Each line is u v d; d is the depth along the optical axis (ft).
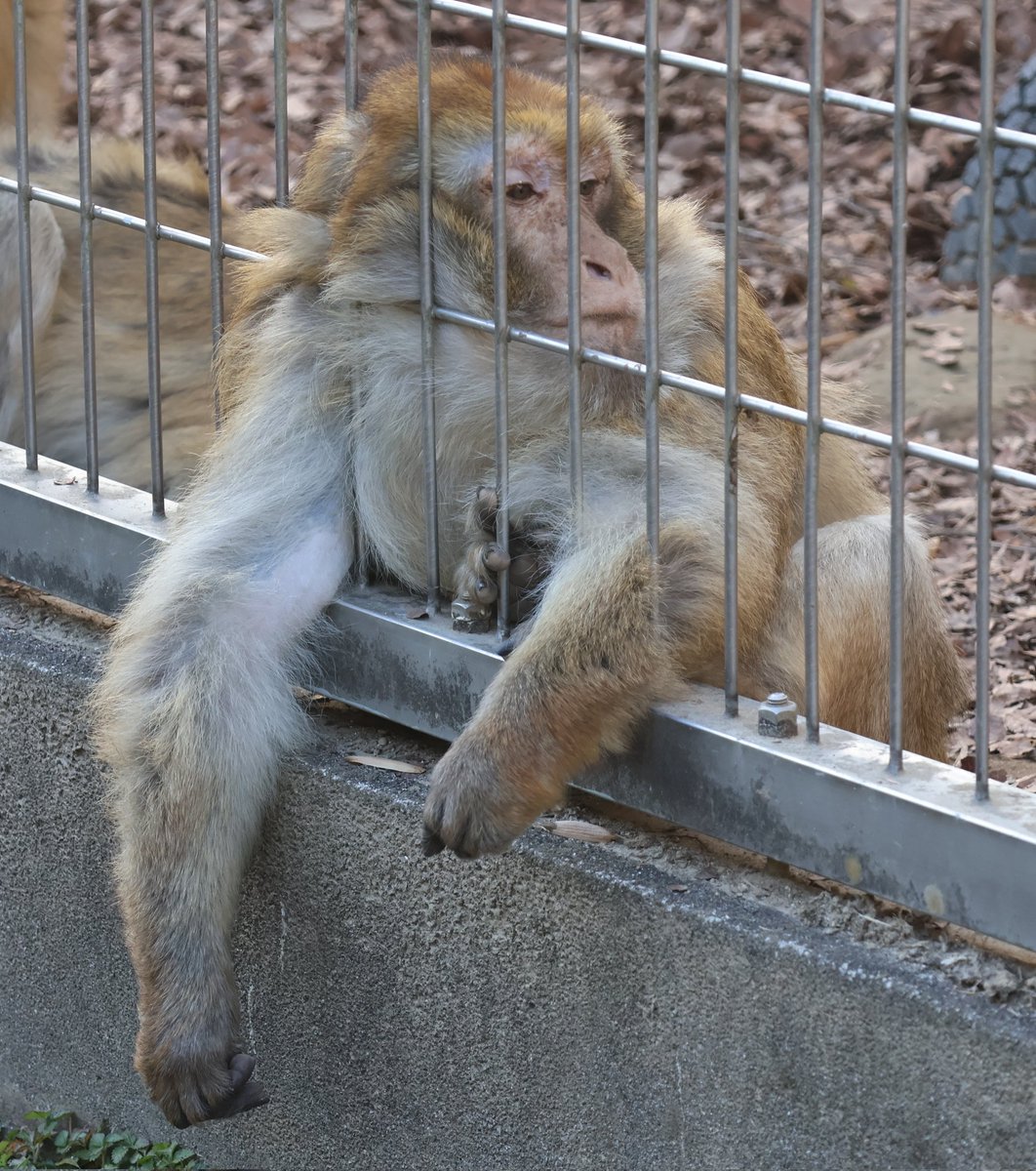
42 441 22.36
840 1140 11.62
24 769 16.01
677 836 13.03
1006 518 26.84
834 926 11.79
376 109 15.60
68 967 16.21
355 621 14.64
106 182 23.73
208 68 14.52
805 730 12.44
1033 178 34.22
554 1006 12.96
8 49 23.76
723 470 14.37
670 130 42.19
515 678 13.07
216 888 14.28
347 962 14.20
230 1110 14.02
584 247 14.62
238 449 15.76
